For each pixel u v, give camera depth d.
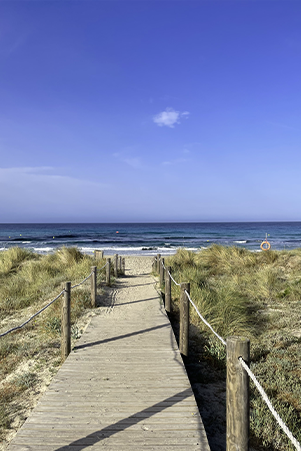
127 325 6.94
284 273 12.58
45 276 12.32
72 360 5.03
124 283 12.85
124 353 5.33
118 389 4.07
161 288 11.15
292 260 13.38
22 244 43.62
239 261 14.26
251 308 8.56
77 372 4.58
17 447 2.96
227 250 15.68
